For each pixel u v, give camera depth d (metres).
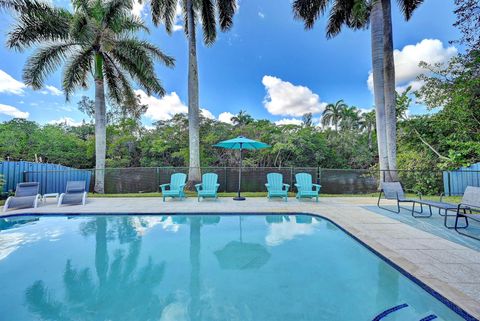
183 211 5.64
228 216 5.57
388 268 2.85
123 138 17.66
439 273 2.43
